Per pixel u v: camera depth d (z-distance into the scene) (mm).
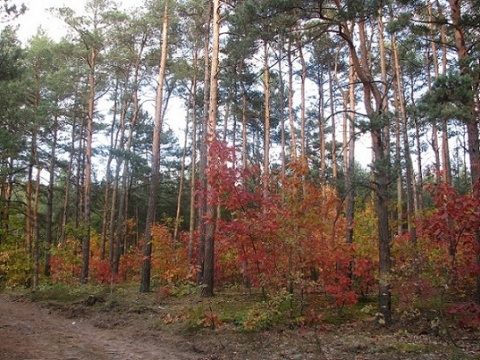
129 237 41562
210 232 15000
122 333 10805
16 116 19094
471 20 10922
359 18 10555
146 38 22922
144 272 17750
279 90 25172
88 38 22422
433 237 9500
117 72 25781
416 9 12414
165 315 11898
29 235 24656
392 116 10039
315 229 10609
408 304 9797
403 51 17469
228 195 11000
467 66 10672
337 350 8367
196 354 8758
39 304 15812
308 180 11156
